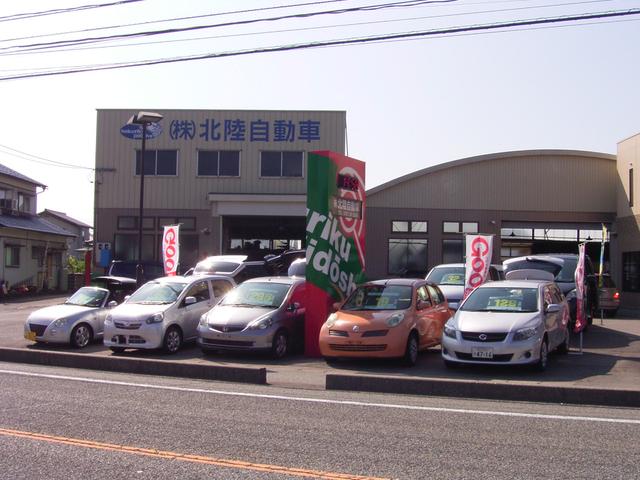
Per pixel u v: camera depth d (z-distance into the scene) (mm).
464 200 32750
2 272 37594
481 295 13570
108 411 8789
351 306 14141
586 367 12914
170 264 20656
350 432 7727
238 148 35312
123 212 35344
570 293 17406
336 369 13086
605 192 32844
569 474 6137
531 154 32812
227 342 14070
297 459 6578
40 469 6215
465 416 8727
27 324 16297
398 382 10734
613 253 32812
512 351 11844
